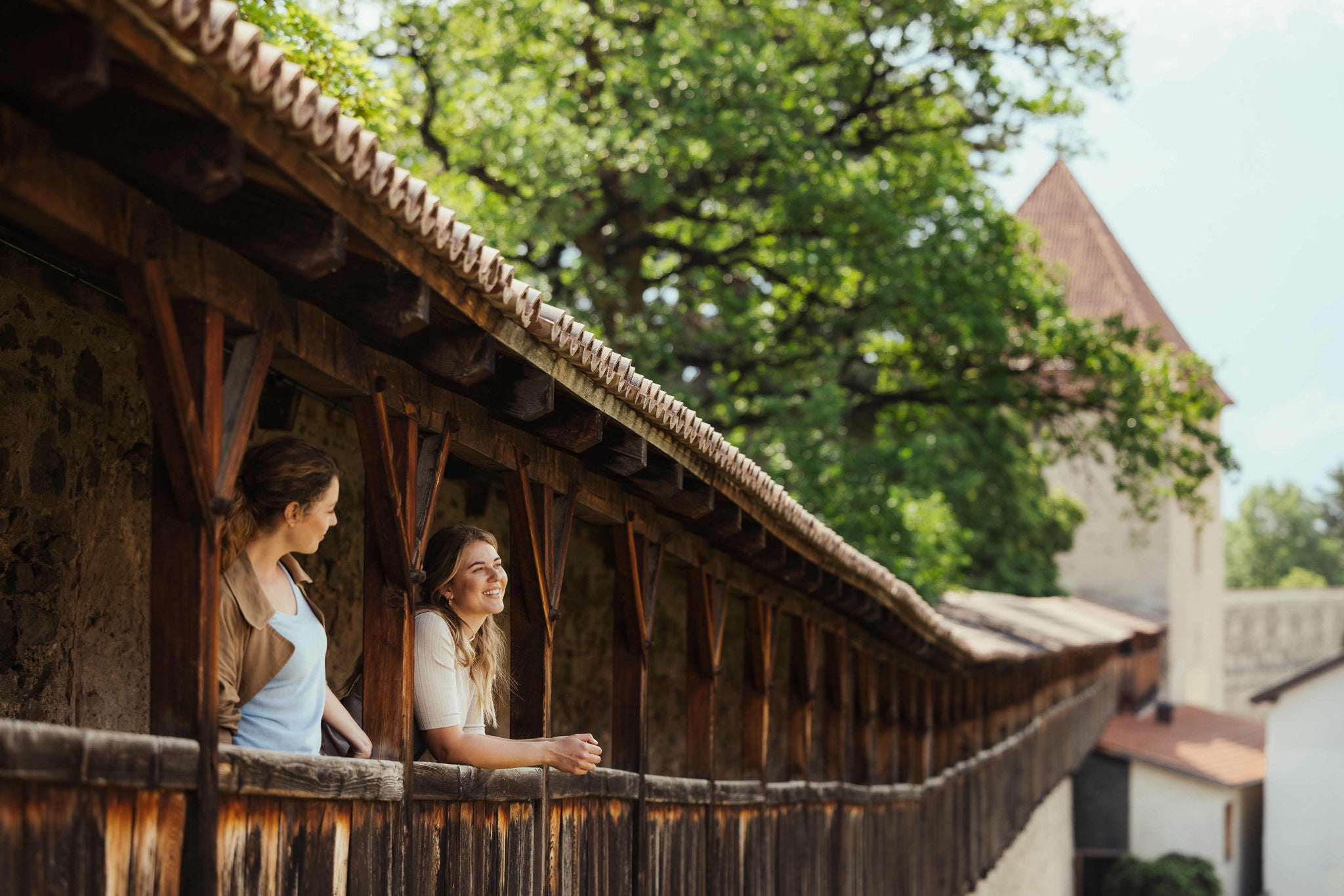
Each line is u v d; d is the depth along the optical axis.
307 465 3.31
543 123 15.10
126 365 4.35
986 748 16.23
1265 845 28.78
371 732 3.77
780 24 18.38
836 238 16.47
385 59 16.16
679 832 6.15
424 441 4.09
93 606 4.19
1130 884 26.69
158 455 2.84
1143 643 31.50
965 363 18.84
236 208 2.79
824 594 8.21
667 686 9.25
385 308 3.22
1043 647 16.95
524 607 4.85
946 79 18.44
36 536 3.91
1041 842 21.75
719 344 16.97
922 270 16.59
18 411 3.81
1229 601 50.88
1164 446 19.30
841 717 9.32
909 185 17.53
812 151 16.16
